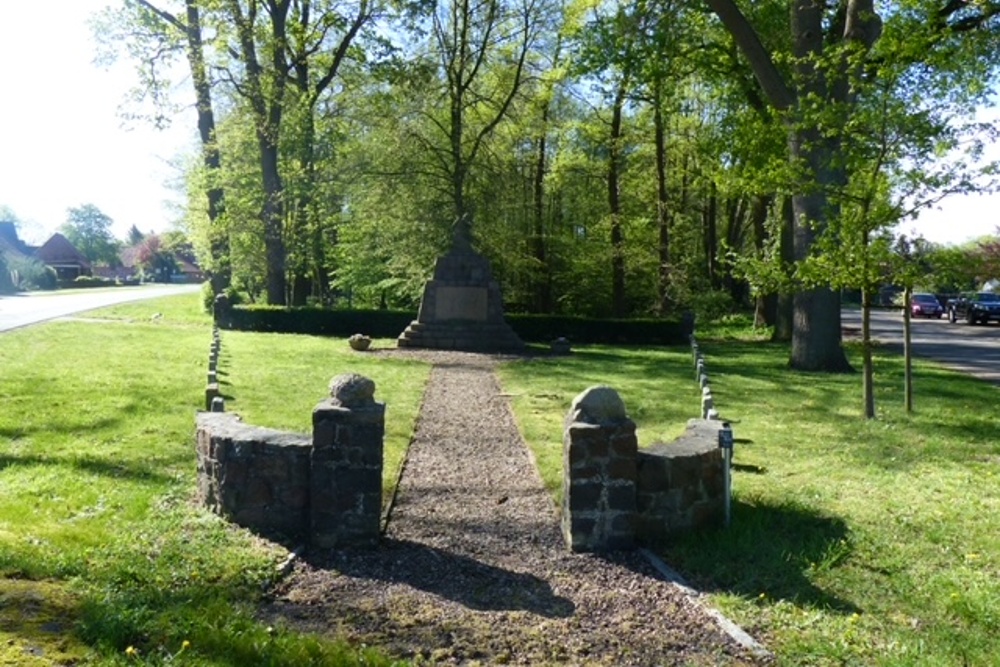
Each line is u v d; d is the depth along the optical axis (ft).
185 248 220.23
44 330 74.69
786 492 25.52
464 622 16.37
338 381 20.81
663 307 103.55
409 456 31.40
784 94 55.31
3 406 36.47
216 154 103.91
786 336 89.40
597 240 111.96
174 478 25.58
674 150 106.63
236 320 89.20
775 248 72.84
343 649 14.51
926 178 34.09
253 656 13.69
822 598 17.47
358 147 99.76
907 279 35.55
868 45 51.47
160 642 13.71
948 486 26.58
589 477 20.63
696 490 21.70
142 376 47.85
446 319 78.43
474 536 21.84
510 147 104.06
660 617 16.81
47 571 16.33
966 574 18.62
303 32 90.63
